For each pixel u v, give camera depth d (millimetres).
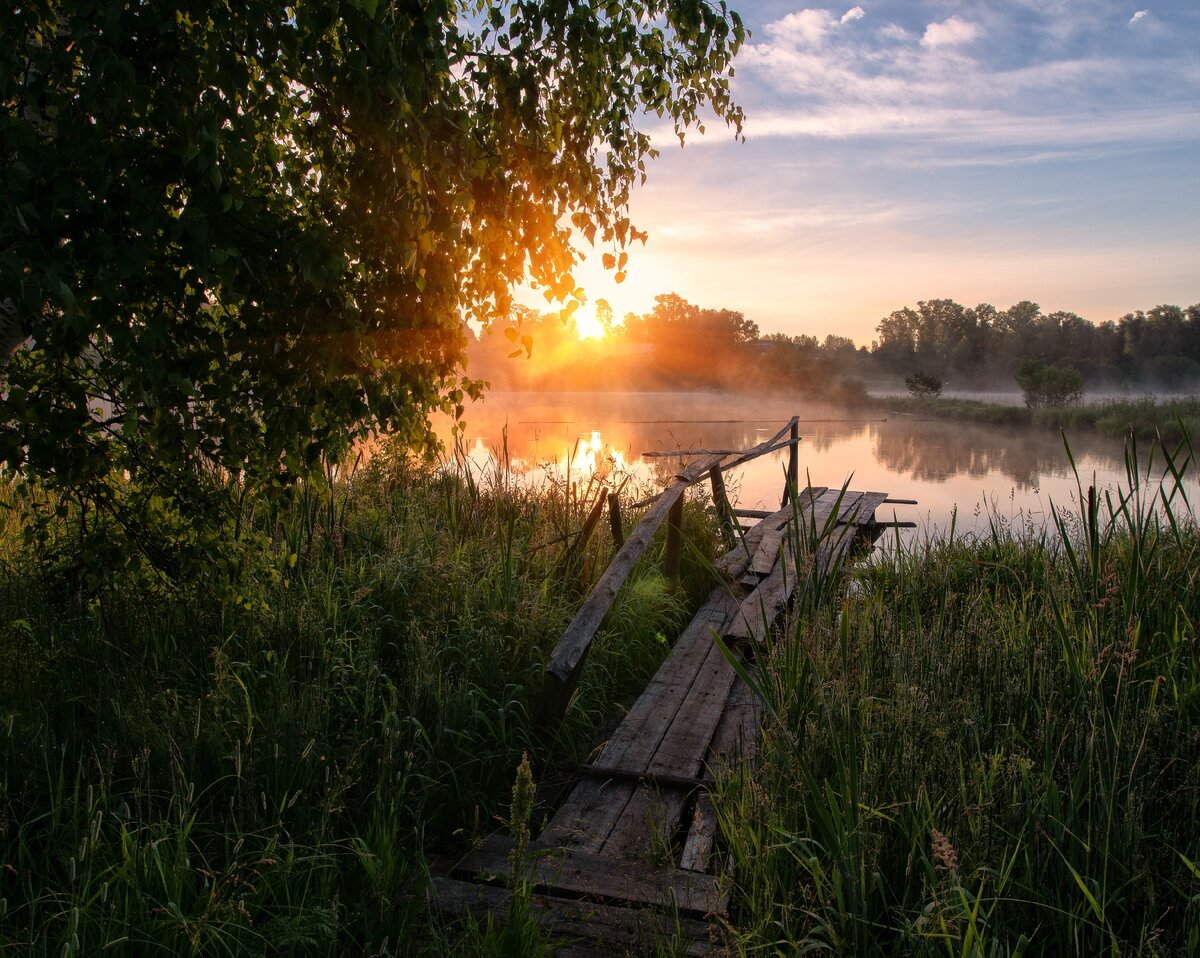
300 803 3316
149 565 4395
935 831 2621
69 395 3139
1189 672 3795
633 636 6059
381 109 3055
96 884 2738
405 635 4922
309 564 5441
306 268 2938
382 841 3127
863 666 4051
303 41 3041
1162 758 3305
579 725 4727
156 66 2814
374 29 2863
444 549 6152
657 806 3904
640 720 4812
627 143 4898
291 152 4027
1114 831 2818
